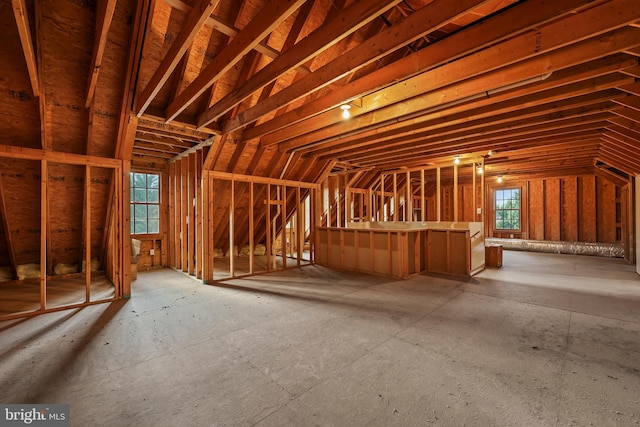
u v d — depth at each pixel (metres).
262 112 3.43
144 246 6.14
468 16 2.64
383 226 6.83
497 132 4.72
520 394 1.80
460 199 11.16
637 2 1.82
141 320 3.09
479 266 5.70
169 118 3.57
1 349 2.42
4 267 4.66
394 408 1.67
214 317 3.17
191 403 1.72
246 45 2.15
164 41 3.22
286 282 4.79
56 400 1.75
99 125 3.51
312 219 6.51
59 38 2.76
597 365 2.13
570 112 3.76
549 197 9.26
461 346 2.45
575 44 2.39
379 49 2.19
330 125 4.49
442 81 2.87
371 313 3.27
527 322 2.98
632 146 4.33
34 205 4.04
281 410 1.66
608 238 8.35
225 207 5.96
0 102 2.91
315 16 3.49
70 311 3.39
